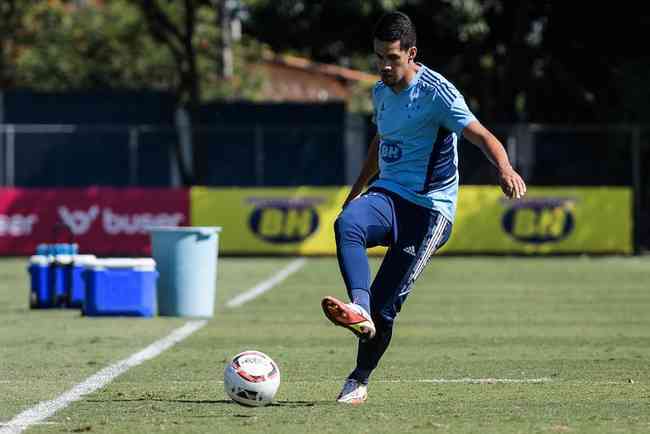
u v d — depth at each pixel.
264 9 144.75
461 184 112.44
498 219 105.69
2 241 103.25
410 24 28.30
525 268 91.38
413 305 62.47
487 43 144.75
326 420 27.53
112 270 55.75
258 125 121.19
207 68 164.88
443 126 28.41
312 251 105.38
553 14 143.88
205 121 121.38
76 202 103.75
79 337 47.22
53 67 168.62
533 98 142.38
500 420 27.59
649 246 117.44
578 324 52.94
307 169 118.81
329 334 48.59
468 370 37.41
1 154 115.50
